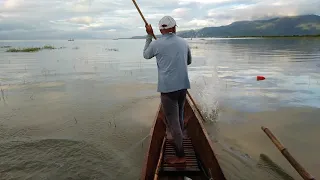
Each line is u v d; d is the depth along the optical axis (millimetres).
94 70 13664
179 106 3932
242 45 37781
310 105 6973
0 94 8617
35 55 23922
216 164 3369
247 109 6723
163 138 4762
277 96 7906
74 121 6168
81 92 8859
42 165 4281
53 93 8727
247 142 4910
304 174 3438
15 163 4332
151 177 3414
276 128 5492
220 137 5125
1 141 5105
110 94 8555
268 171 3990
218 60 17375
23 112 6805
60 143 5023
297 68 13055
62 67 14883
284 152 3934
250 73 11875
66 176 4004
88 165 4281
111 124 5973
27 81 10711
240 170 4020
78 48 39938
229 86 9336
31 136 5340
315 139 4945
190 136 4848
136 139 5199
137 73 12617
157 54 3580
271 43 41750
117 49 36500
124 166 4246
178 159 3795
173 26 3611
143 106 7285
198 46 37156
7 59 19703
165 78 3535
